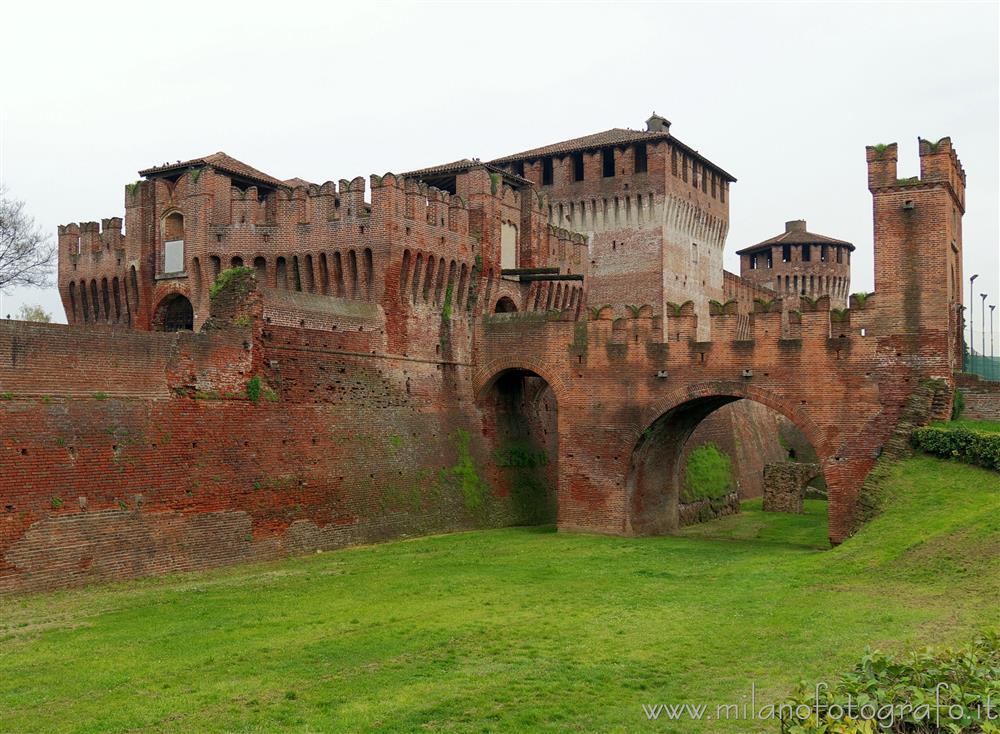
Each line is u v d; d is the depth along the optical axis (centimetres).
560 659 2455
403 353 5297
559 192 8481
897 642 2419
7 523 3241
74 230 6297
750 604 3109
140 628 2828
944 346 4566
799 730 1317
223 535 4053
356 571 3900
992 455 3959
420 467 5275
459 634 2744
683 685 2205
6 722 1983
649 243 8069
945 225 4584
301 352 4628
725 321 5003
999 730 1257
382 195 5184
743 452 8250
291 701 2111
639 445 5241
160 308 5788
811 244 11931
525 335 5606
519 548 4606
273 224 5522
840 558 3628
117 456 3644
